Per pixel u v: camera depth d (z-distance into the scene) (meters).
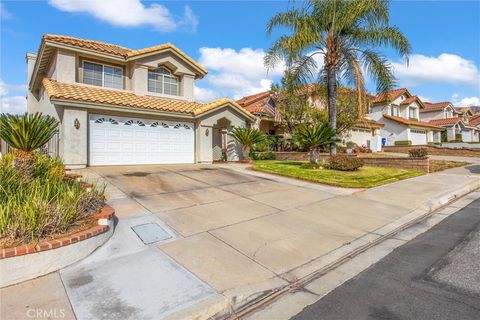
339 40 15.38
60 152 13.39
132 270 4.56
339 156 15.27
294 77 16.41
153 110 14.82
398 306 3.72
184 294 3.94
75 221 5.53
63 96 12.24
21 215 4.65
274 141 24.67
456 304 3.73
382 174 14.13
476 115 55.62
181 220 6.85
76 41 15.23
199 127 16.78
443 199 9.75
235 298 3.90
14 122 9.28
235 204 8.40
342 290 4.18
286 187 10.95
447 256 5.22
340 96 21.61
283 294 4.12
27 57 19.25
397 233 6.68
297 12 15.28
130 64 16.88
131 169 13.17
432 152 30.00
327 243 5.95
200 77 19.78
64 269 4.56
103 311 3.54
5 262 4.08
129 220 6.70
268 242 5.84
